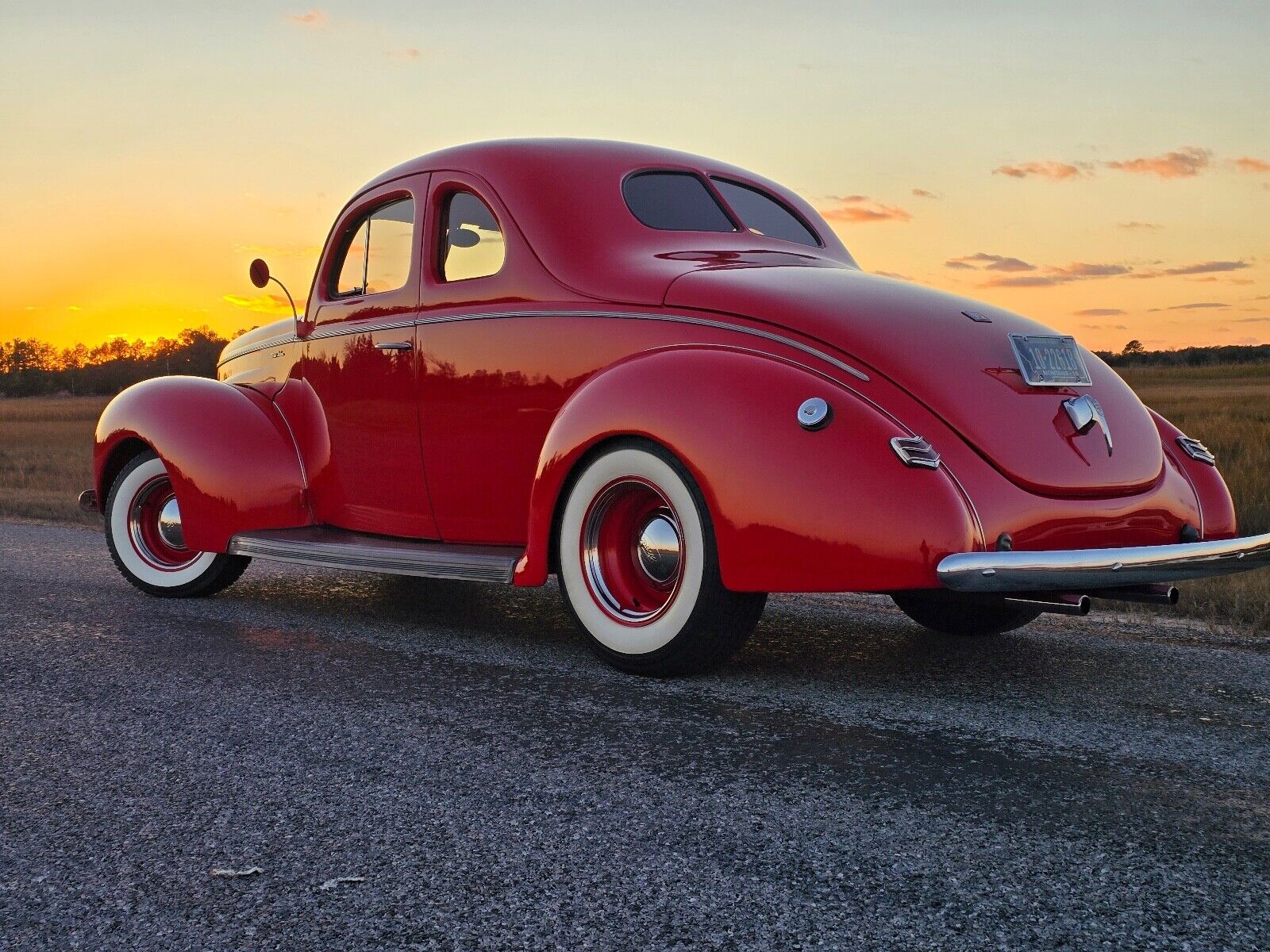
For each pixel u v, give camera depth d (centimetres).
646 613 380
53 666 399
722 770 286
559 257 422
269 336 556
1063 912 208
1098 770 288
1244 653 437
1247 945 196
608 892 215
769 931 200
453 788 272
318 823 251
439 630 469
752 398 346
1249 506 738
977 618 457
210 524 506
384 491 480
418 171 481
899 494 325
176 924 204
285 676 383
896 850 236
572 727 322
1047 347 378
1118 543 359
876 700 357
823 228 513
